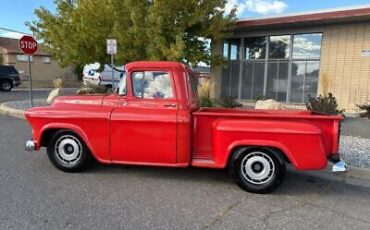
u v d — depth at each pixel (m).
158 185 5.05
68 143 5.48
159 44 12.23
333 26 13.38
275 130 4.63
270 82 15.34
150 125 5.05
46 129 5.40
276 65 15.09
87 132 5.25
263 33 15.19
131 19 12.67
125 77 5.33
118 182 5.13
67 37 13.73
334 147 4.68
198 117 5.05
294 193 4.93
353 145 7.75
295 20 12.94
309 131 4.57
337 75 13.45
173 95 5.16
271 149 4.75
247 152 4.79
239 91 16.19
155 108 5.16
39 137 5.45
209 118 5.02
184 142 5.00
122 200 4.41
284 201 4.59
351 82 13.16
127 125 5.11
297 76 14.59
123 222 3.77
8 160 6.15
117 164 5.66
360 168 5.87
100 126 5.20
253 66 15.72
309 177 5.75
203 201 4.48
